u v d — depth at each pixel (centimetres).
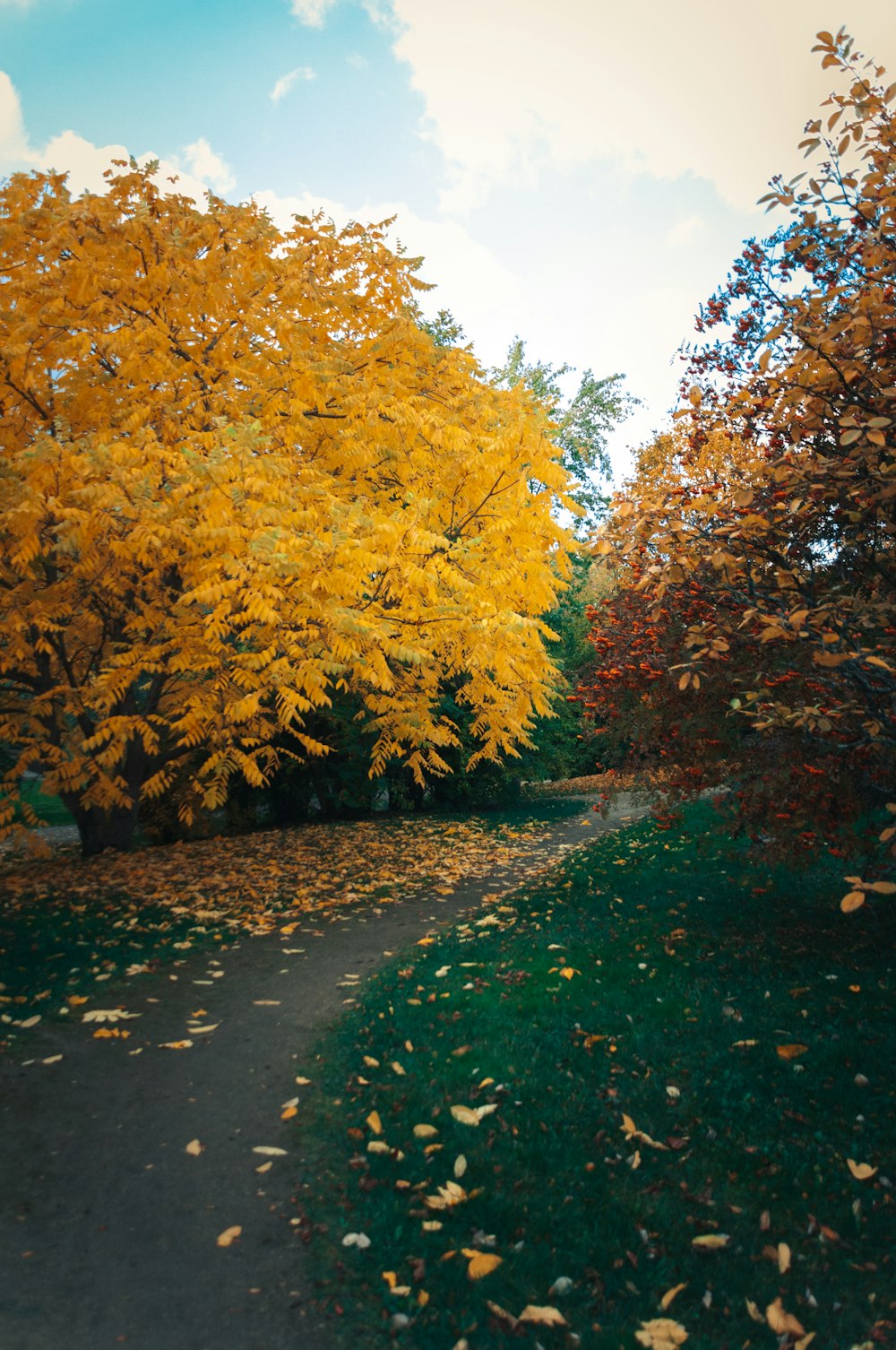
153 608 890
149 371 808
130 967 607
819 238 494
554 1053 423
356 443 827
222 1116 381
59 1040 475
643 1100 370
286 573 665
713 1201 299
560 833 1312
